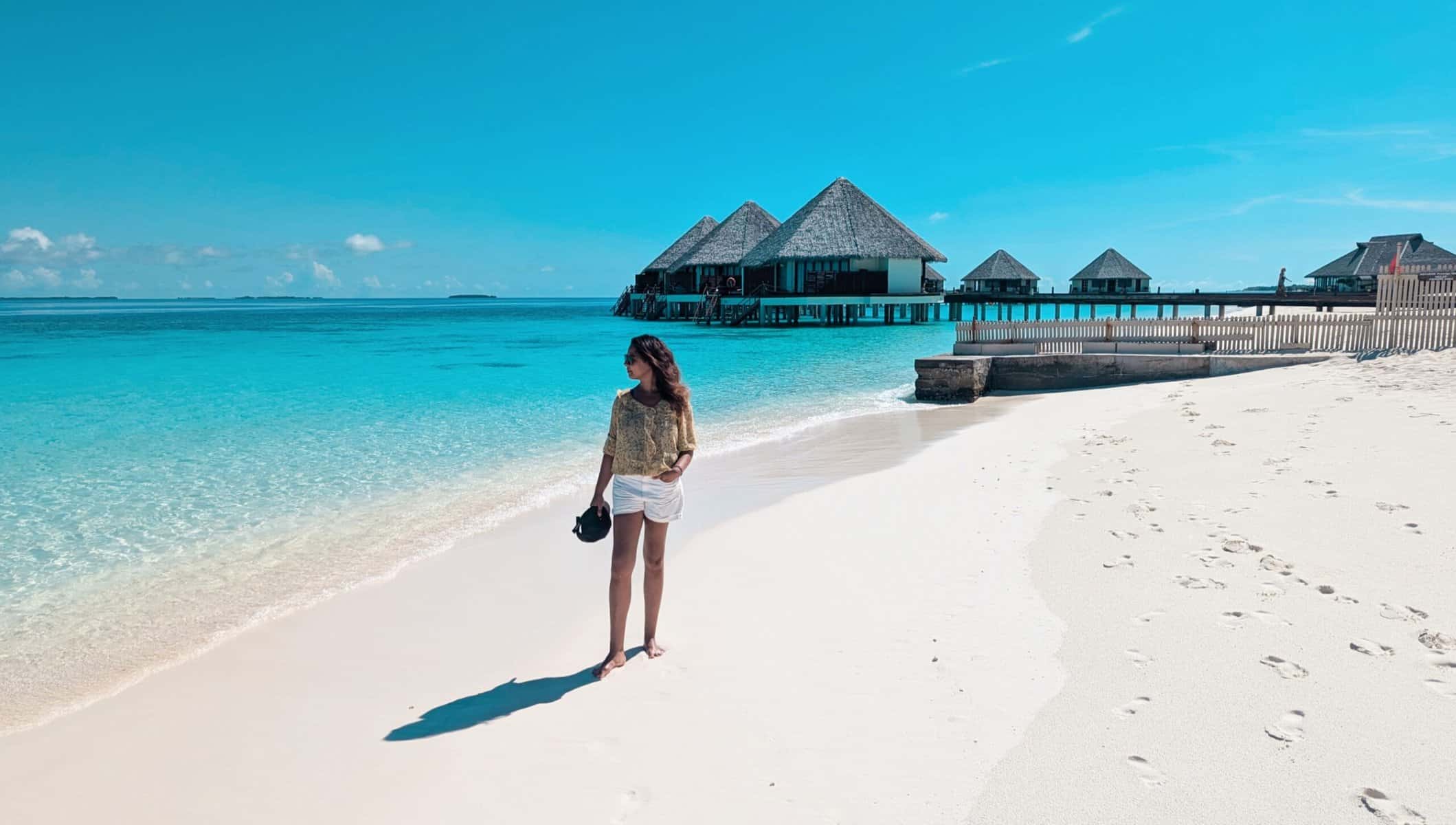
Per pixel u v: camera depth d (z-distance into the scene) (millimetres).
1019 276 60156
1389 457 6766
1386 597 4109
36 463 10109
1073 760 2949
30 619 5191
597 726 3473
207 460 10281
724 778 3020
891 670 3846
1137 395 14094
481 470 9617
